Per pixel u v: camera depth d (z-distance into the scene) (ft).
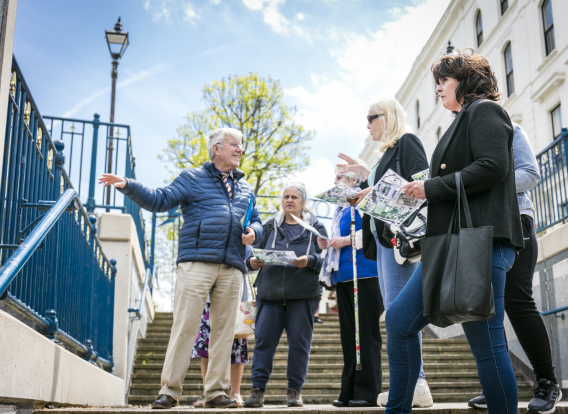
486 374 8.58
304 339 15.23
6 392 8.92
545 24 55.83
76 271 15.89
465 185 8.64
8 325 8.93
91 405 15.52
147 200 13.38
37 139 12.77
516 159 11.46
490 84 9.66
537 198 25.26
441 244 8.58
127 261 24.13
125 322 23.36
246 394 24.72
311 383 25.53
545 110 55.06
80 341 16.51
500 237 8.57
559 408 11.38
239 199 14.48
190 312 13.33
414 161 12.59
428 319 8.63
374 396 13.53
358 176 14.75
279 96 66.33
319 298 15.81
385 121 13.56
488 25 66.54
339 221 15.47
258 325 15.52
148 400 24.64
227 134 14.56
